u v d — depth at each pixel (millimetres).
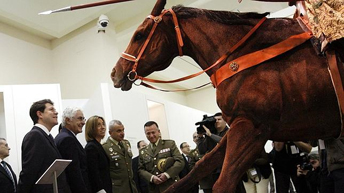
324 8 1878
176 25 2330
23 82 9023
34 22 8781
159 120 9312
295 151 4234
